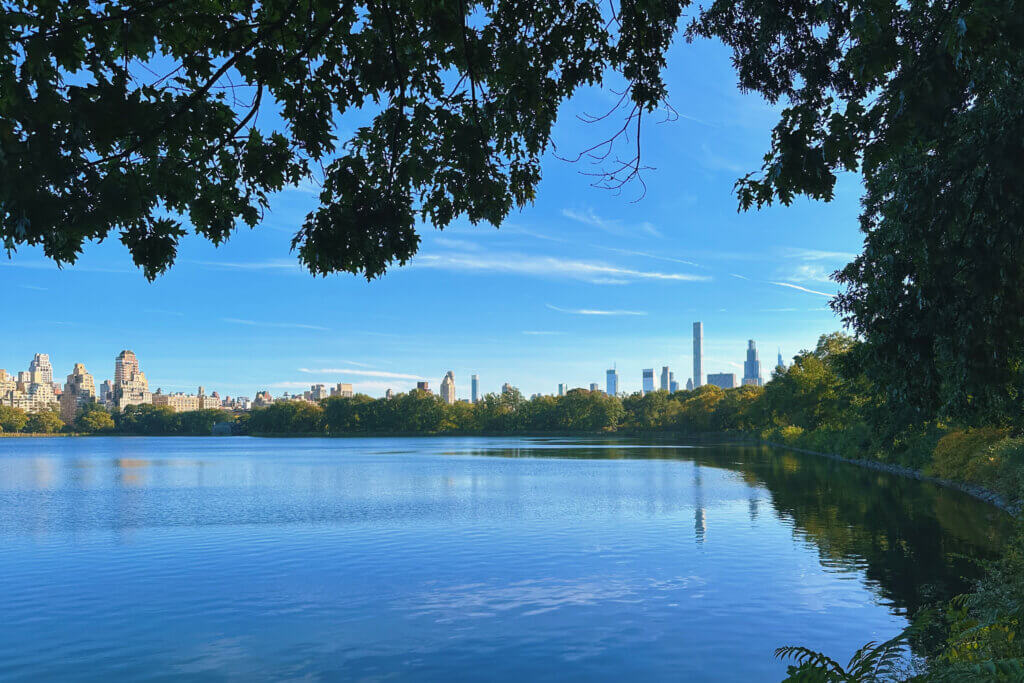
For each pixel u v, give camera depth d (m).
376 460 92.25
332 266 7.01
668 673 13.18
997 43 6.66
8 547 26.89
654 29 8.17
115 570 22.62
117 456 116.12
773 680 12.76
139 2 5.92
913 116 6.67
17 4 5.61
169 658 14.36
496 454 105.44
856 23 6.51
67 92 5.32
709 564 22.02
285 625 16.52
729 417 180.00
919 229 9.42
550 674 13.28
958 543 23.97
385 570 22.14
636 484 49.97
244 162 6.81
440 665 13.86
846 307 15.38
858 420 69.69
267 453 123.00
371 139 7.56
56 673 13.65
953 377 10.00
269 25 6.57
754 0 8.70
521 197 8.36
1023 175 7.92
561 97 8.51
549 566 22.33
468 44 7.02
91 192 5.50
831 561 21.89
